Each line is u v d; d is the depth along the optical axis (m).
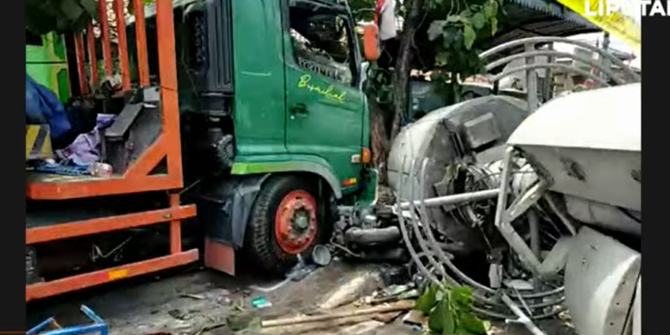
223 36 3.60
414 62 6.73
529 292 3.46
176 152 3.27
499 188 3.16
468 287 3.30
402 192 4.05
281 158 3.90
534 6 6.63
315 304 3.64
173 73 3.22
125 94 3.37
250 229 3.80
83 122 3.67
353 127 4.54
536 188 2.96
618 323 2.31
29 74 3.47
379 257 4.27
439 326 3.13
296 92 4.01
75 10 3.22
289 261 4.03
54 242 2.98
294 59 4.00
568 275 2.86
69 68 3.83
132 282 4.01
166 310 3.52
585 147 2.27
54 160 3.22
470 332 3.09
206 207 3.93
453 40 5.89
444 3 6.07
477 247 3.83
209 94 3.65
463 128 3.92
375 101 6.32
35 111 3.04
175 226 3.36
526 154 2.84
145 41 3.30
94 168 3.09
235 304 3.63
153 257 3.44
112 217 3.02
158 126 3.21
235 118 3.64
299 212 4.07
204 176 3.92
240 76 3.63
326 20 4.30
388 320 3.39
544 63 4.20
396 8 6.30
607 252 2.52
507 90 5.50
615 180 2.31
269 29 3.79
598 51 3.81
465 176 3.74
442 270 3.38
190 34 3.75
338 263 4.30
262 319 3.34
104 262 3.24
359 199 4.72
